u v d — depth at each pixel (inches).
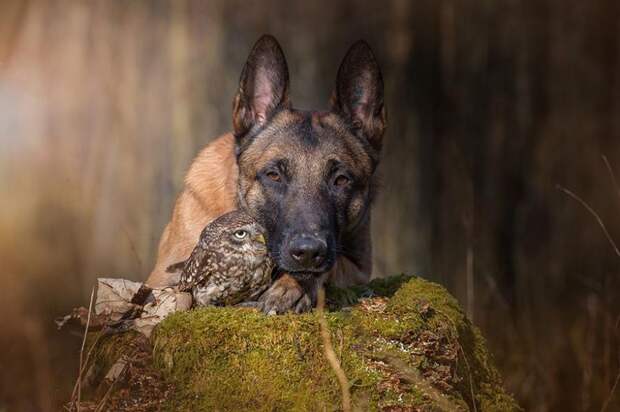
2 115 723.4
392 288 296.7
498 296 537.0
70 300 625.9
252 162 344.8
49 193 709.3
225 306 260.1
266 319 243.3
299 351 239.9
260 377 236.1
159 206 715.4
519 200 681.6
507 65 724.7
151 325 256.2
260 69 357.4
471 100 714.8
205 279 254.8
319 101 792.9
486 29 730.2
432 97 719.1
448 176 673.0
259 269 255.9
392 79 732.0
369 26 776.3
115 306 256.7
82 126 739.4
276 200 334.0
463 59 724.0
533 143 703.7
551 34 727.1
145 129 738.8
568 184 695.1
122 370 241.9
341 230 340.2
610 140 710.5
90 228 702.5
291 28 794.8
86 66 743.7
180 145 735.7
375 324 255.8
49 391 298.7
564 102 717.3
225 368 236.7
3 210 693.3
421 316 268.1
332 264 303.3
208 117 750.5
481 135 705.6
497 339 502.3
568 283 622.2
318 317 245.9
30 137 733.3
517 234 659.4
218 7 773.3
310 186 330.0
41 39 730.2
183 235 360.8
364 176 353.7
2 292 578.6
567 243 665.0
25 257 658.8
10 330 517.3
